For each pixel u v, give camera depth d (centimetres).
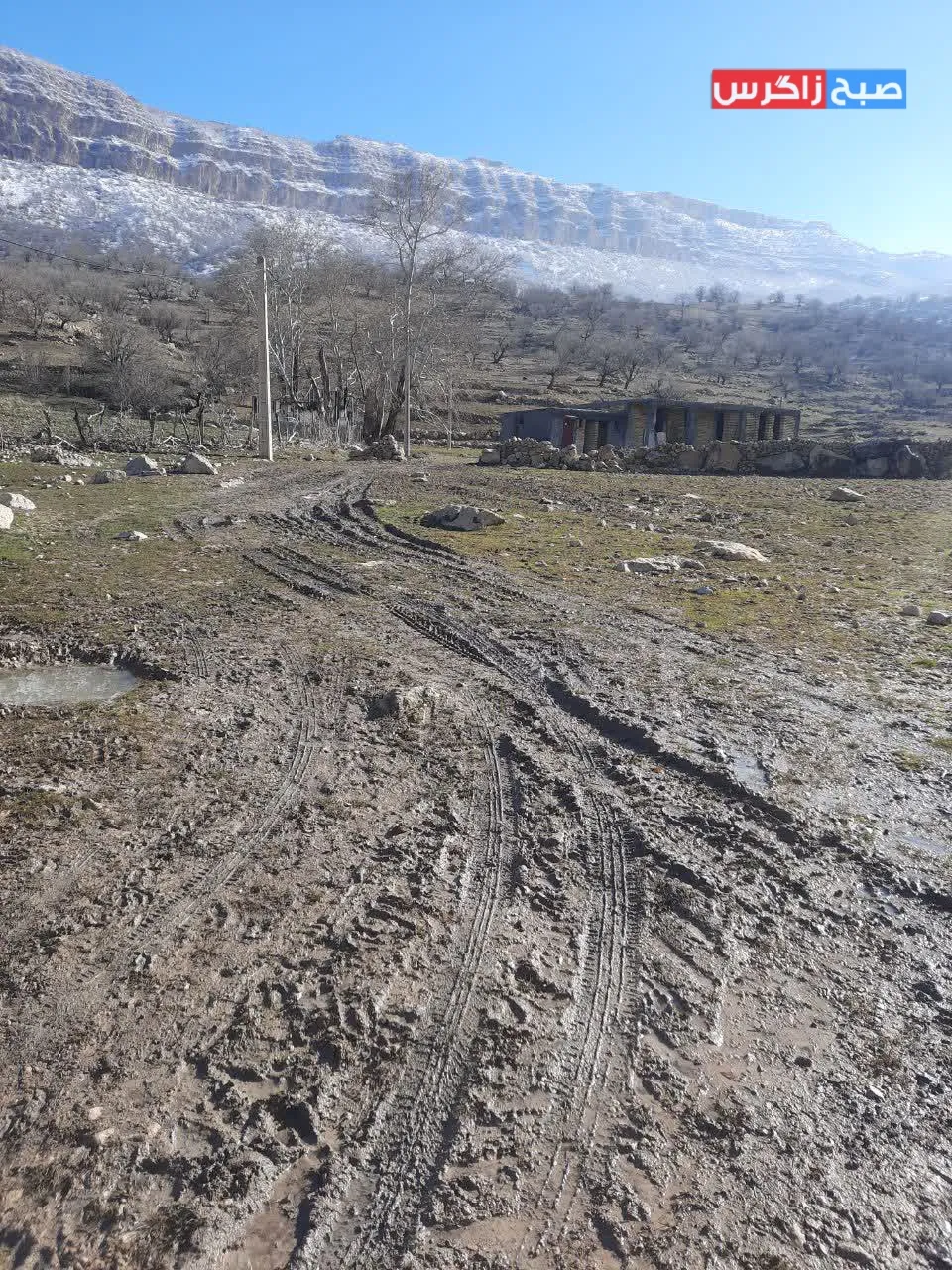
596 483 2292
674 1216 231
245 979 320
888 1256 219
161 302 10462
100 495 1634
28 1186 237
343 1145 252
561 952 340
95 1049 285
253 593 920
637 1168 246
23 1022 296
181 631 776
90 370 6481
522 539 1294
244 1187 238
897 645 756
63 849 406
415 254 4138
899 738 541
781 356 15838
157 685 642
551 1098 270
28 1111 260
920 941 345
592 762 510
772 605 906
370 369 4528
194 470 2112
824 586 1011
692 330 17400
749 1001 312
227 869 392
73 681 658
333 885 382
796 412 4344
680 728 552
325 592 930
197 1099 266
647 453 3127
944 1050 288
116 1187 238
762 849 411
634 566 1080
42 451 2158
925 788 471
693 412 4203
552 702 608
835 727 558
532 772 496
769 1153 250
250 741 538
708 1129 258
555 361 11706
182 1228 226
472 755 520
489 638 764
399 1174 243
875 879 386
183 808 450
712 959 334
